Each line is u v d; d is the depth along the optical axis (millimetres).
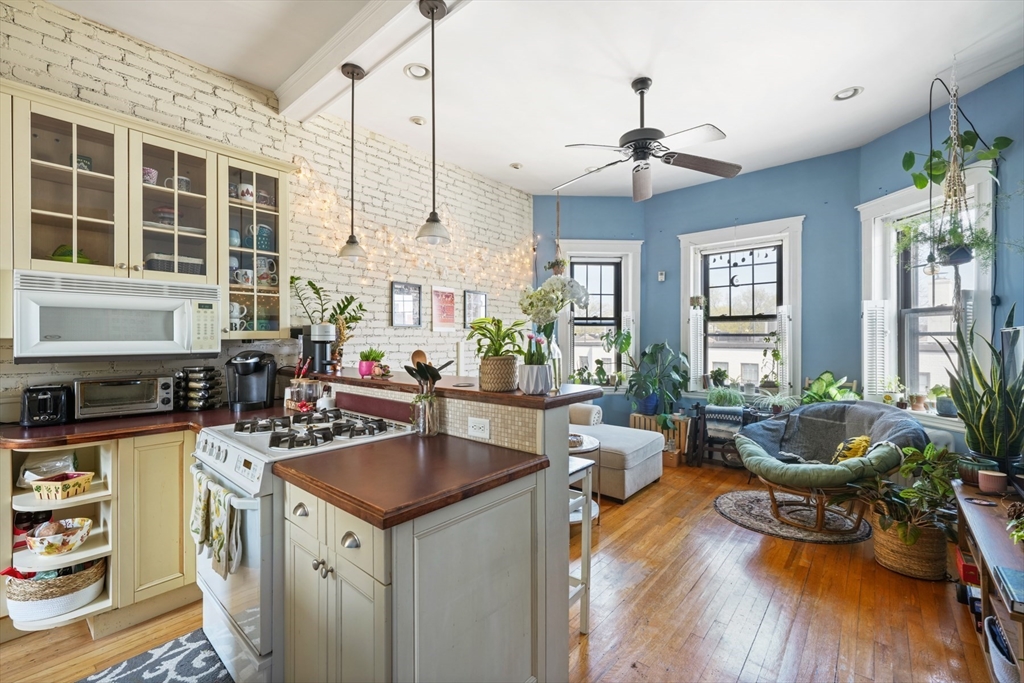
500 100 3346
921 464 2561
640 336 5629
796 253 4539
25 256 2094
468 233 4777
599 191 5461
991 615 1911
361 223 3812
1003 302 2885
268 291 2996
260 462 1560
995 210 2934
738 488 4086
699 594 2395
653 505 3676
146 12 2482
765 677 1807
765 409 4504
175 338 2518
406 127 3816
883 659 1895
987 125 3037
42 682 1808
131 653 1986
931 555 2516
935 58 2816
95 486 2197
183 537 2344
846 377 4250
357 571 1221
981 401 2354
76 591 2035
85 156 2285
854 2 2361
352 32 2584
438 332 4461
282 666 1590
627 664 1885
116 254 2340
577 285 1751
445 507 1279
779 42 2674
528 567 1582
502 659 1475
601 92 3219
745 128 3791
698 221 5227
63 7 2430
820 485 2871
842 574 2596
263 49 2807
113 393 2398
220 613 1846
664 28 2551
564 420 1749
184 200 2617
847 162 4258
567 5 2371
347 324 3418
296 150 3383
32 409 2162
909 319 3781
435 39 2625
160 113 2766
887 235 3955
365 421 2166
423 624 1222
